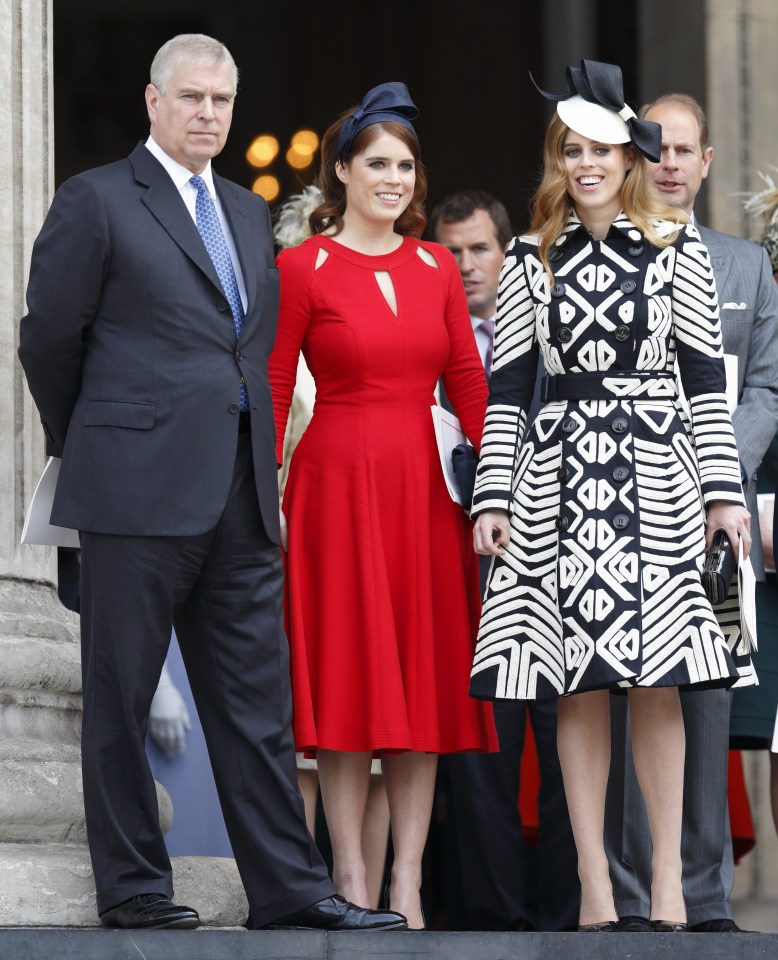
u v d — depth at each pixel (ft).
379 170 47.16
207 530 40.91
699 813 50.14
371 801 53.06
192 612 42.73
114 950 36.14
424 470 47.01
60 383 41.63
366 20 143.84
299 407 52.95
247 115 147.02
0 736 44.60
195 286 41.45
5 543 47.16
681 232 44.06
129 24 155.94
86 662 41.37
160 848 40.93
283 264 47.50
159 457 40.83
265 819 41.91
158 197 41.63
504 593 43.98
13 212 48.47
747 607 43.52
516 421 44.88
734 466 43.19
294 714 45.52
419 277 48.08
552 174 44.47
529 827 62.49
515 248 45.27
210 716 42.60
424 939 37.50
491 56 135.54
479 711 46.93
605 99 43.88
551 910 57.00
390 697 45.42
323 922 41.01
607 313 43.39
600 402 43.65
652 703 43.86
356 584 46.14
